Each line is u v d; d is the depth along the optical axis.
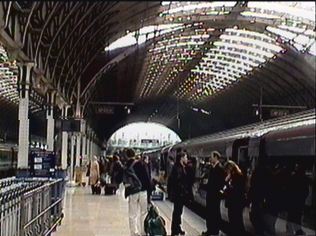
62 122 28.75
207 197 13.88
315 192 8.64
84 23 21.17
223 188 13.47
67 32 21.64
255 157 12.67
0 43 15.69
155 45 42.16
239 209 12.90
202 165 20.22
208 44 44.59
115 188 31.17
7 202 8.18
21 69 19.00
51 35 20.05
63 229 15.77
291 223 9.69
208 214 13.88
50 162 20.20
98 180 31.58
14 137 26.41
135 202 13.80
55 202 15.04
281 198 10.34
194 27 37.47
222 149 17.56
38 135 27.08
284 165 10.40
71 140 40.38
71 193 32.16
